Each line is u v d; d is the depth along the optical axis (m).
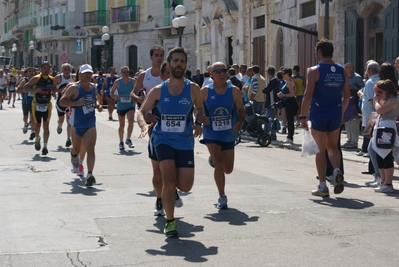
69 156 19.30
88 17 70.06
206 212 11.20
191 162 9.63
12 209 11.54
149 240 9.39
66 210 11.45
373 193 13.04
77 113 14.49
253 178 15.23
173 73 9.56
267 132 22.89
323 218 10.62
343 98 12.75
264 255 8.59
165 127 9.59
